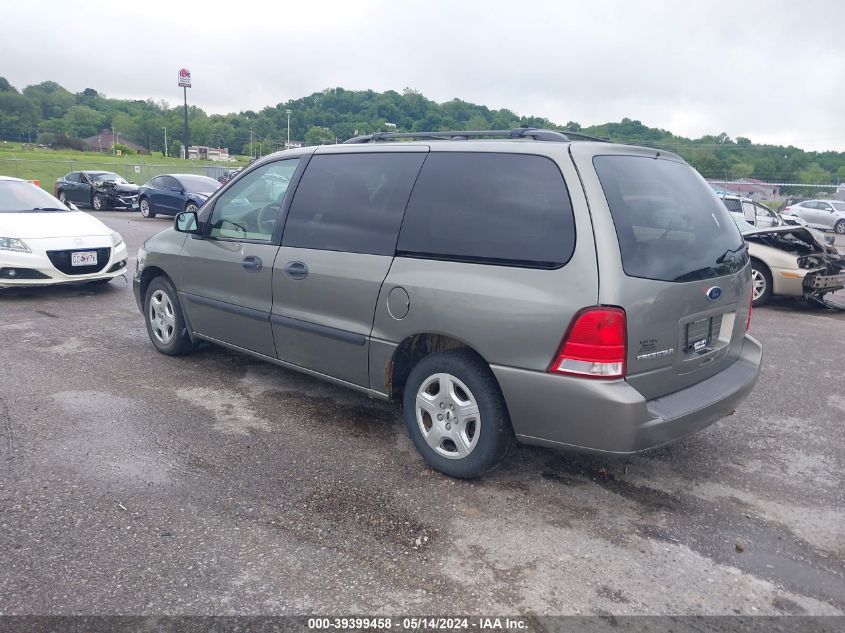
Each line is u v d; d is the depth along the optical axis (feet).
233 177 16.62
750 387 12.73
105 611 8.53
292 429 14.33
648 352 10.57
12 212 27.58
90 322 23.06
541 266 10.61
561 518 11.10
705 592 9.33
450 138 13.66
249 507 11.09
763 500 12.01
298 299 14.32
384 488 11.87
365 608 8.75
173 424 14.38
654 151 12.45
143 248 19.19
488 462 11.64
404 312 12.21
